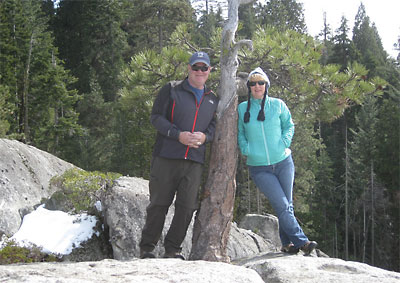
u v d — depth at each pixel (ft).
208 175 12.69
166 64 25.31
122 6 110.73
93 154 79.10
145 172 59.00
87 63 104.99
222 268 7.37
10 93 70.49
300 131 69.41
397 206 84.69
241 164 63.10
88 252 17.42
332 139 116.06
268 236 23.91
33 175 22.70
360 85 26.30
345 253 96.07
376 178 92.73
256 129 12.55
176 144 11.37
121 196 17.69
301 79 26.37
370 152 92.27
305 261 10.53
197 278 6.50
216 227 12.18
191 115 11.47
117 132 71.20
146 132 34.09
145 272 6.85
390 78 120.57
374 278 8.86
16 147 23.65
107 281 6.01
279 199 12.31
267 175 12.63
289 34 28.35
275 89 27.84
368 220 93.76
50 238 17.60
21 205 20.24
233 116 12.76
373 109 103.09
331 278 8.95
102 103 87.51
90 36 104.17
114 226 16.78
